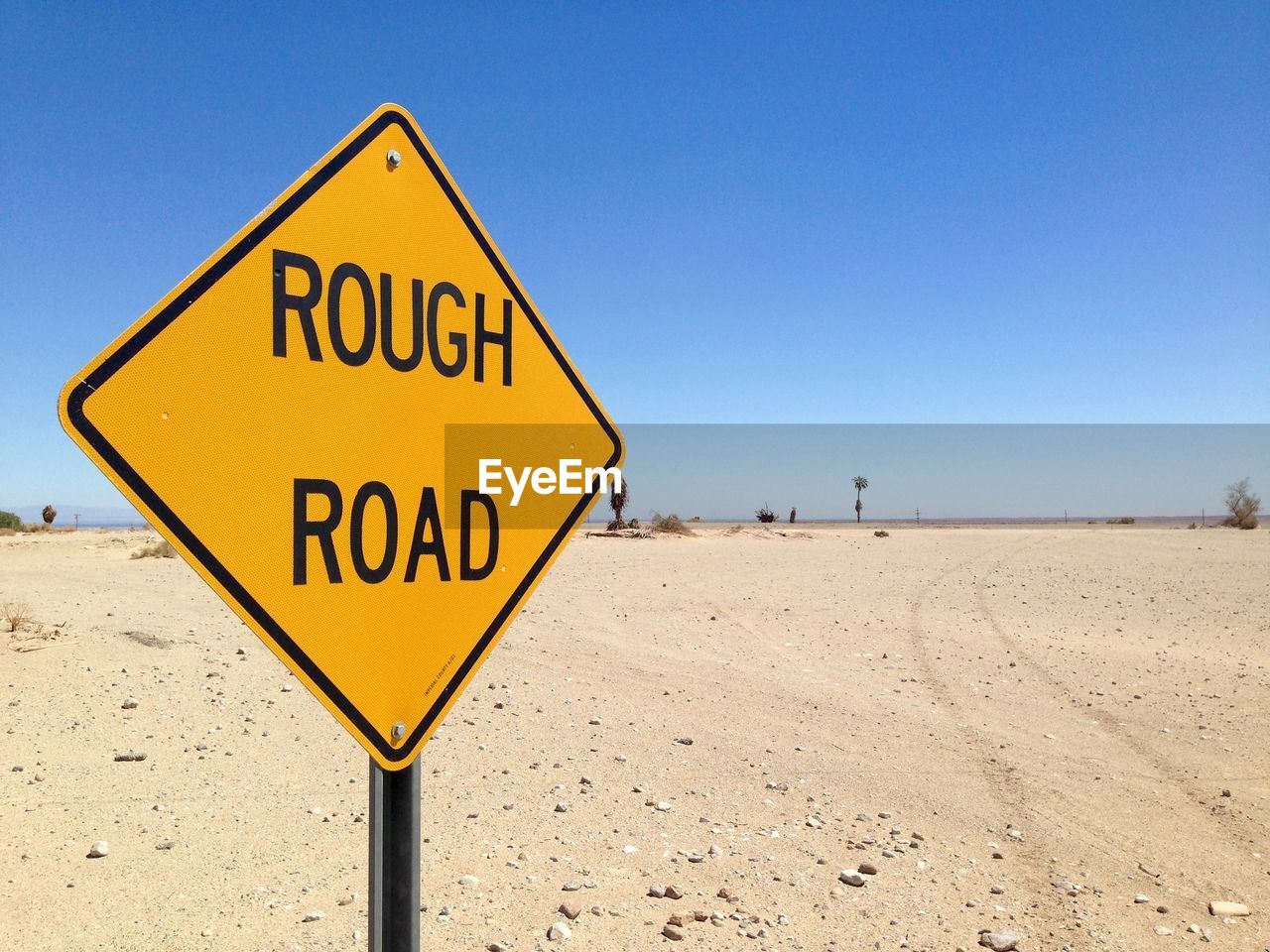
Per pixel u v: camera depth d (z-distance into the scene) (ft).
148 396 5.37
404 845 6.43
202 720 22.86
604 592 51.67
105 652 29.73
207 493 5.58
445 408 7.01
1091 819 17.39
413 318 6.82
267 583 5.84
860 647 35.96
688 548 92.99
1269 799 18.52
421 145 7.00
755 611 45.37
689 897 13.74
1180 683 29.32
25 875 13.82
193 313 5.59
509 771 19.72
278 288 6.02
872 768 20.40
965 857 15.56
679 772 19.95
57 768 18.85
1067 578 61.93
